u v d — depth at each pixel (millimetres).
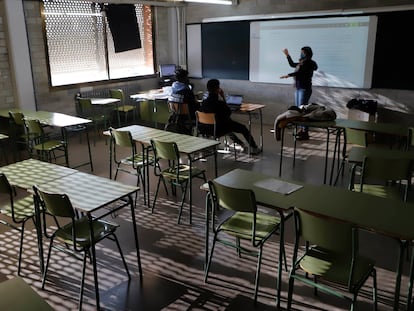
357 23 6785
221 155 5957
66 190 2871
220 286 2887
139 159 4492
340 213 2375
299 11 7363
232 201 2629
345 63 7070
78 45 7453
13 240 3566
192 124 6027
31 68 6660
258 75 8086
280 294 2719
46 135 6230
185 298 2760
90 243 2664
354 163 3426
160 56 8922
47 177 3146
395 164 3096
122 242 3502
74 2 7211
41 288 2871
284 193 2680
